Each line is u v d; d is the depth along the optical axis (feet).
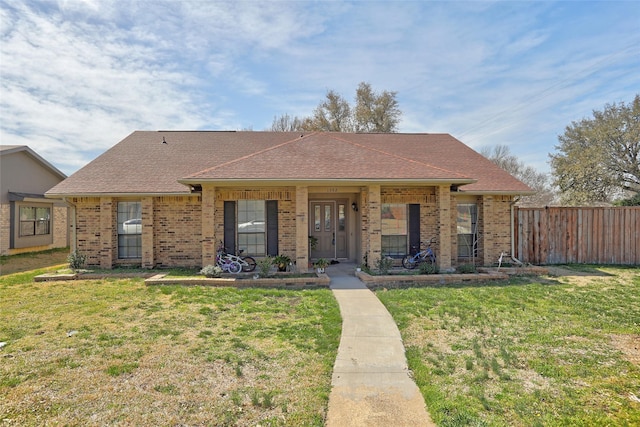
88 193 40.91
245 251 42.01
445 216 39.63
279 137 56.08
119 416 12.69
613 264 46.16
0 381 15.15
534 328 21.94
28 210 65.77
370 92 119.34
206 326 22.33
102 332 21.18
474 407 13.24
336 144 44.21
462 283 35.19
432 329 21.88
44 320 23.40
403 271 38.34
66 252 65.26
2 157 59.82
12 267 47.11
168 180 43.57
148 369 16.35
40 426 12.08
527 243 46.52
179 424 12.26
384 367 16.75
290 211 42.24
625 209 46.57
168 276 35.68
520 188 44.27
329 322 23.07
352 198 46.50
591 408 13.23
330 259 46.52
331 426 12.20
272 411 13.08
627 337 20.51
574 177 80.64
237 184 37.70
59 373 15.93
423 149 53.52
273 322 23.13
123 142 51.96
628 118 82.12
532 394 14.17
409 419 12.62
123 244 43.37
